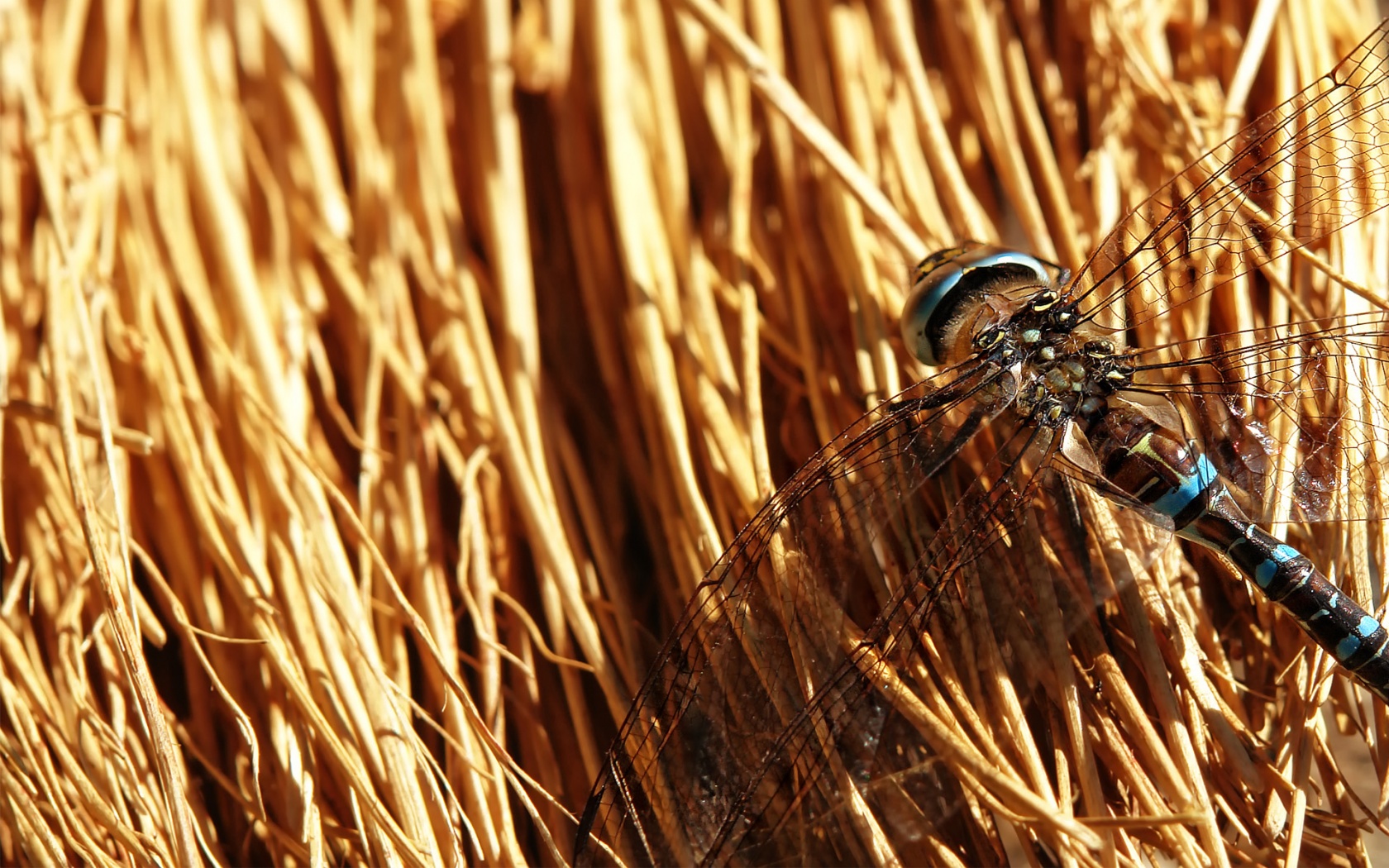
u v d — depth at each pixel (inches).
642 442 11.0
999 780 10.0
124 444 10.7
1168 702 10.2
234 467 10.9
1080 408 10.4
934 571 10.2
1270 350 10.4
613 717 10.4
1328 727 11.0
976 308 10.4
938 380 10.4
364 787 10.2
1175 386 10.4
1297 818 10.1
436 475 10.9
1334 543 10.4
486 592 10.6
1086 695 10.3
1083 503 10.3
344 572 10.6
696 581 10.5
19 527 10.9
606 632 10.6
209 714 10.6
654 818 10.1
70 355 10.9
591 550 10.8
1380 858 10.8
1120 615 10.4
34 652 10.6
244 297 11.0
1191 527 10.3
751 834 10.1
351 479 11.0
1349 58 10.3
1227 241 10.4
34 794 10.3
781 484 10.7
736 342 11.0
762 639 10.1
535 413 10.9
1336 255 10.6
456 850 10.2
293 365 11.0
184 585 10.8
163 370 10.9
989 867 10.2
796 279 11.0
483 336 11.0
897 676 10.1
